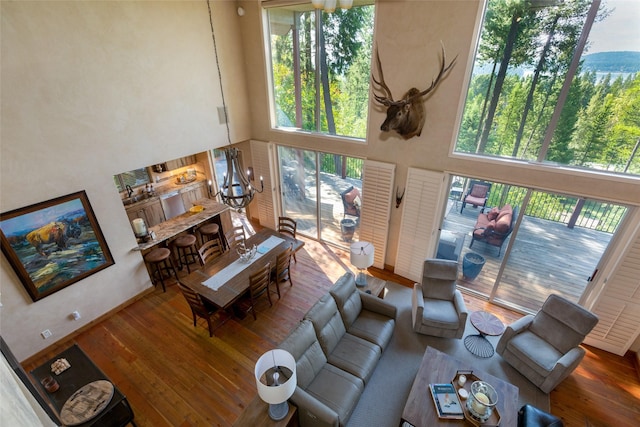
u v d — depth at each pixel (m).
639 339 4.09
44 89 3.69
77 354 3.57
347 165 5.81
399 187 5.21
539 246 4.45
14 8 3.31
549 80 3.69
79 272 4.45
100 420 3.12
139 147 4.77
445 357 3.56
